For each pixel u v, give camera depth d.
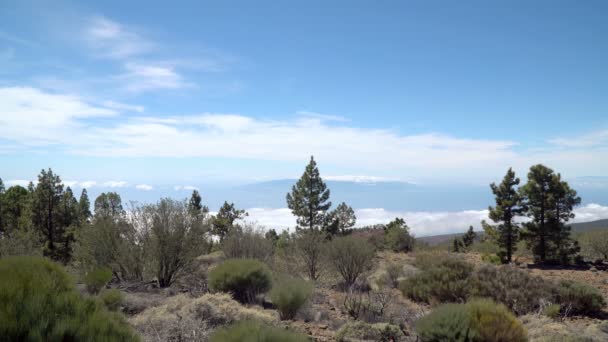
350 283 17.03
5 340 3.88
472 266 15.34
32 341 3.94
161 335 6.99
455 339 7.29
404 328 9.12
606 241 28.70
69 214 36.56
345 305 11.15
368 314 10.47
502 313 7.68
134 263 14.83
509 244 26.36
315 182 34.59
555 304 12.30
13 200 39.84
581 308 12.68
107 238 15.16
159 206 15.37
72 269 15.43
